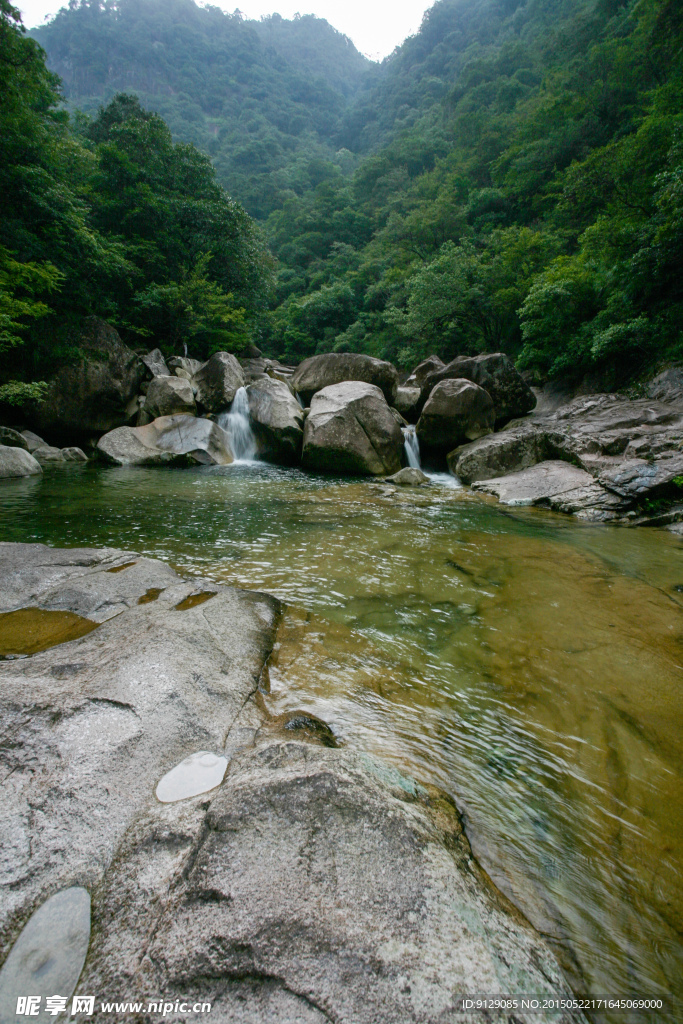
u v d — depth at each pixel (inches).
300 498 351.9
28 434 531.2
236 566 199.9
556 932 63.0
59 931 55.9
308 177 2923.2
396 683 118.8
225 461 508.4
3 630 128.6
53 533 243.4
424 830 69.8
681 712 112.2
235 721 96.1
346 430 475.2
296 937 53.8
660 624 155.9
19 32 534.6
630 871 72.7
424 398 603.8
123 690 94.0
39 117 619.2
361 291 1706.4
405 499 362.0
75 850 65.0
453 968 52.7
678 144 537.0
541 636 145.8
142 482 397.1
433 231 1333.7
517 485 384.2
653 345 561.0
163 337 875.4
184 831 68.1
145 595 154.7
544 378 756.0
